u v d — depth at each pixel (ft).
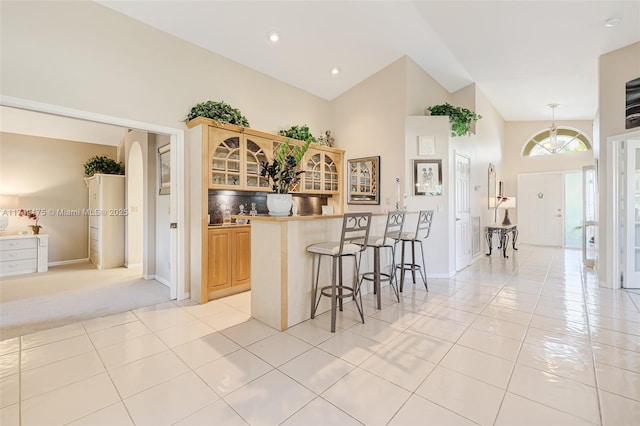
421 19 11.50
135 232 18.25
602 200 13.17
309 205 17.17
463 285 13.46
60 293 12.69
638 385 6.03
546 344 7.80
